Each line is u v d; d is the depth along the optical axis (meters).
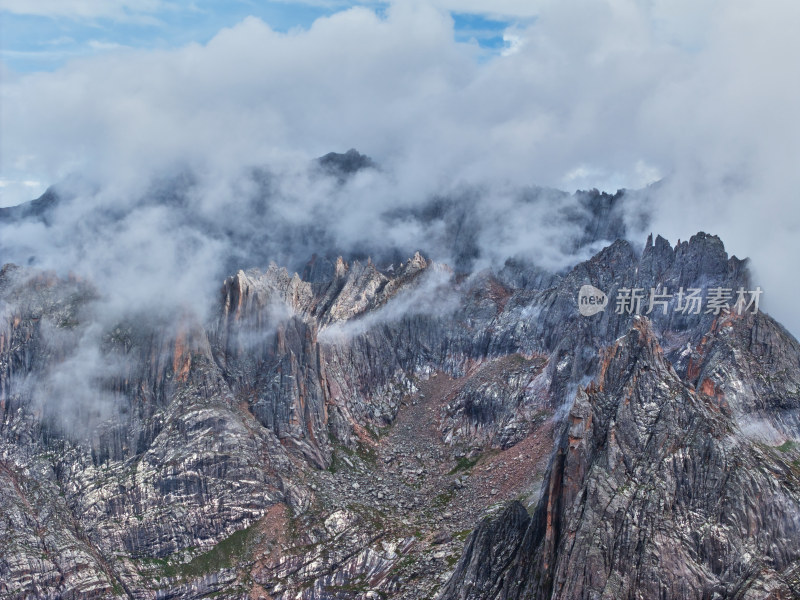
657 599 149.00
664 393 165.62
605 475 157.25
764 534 155.75
